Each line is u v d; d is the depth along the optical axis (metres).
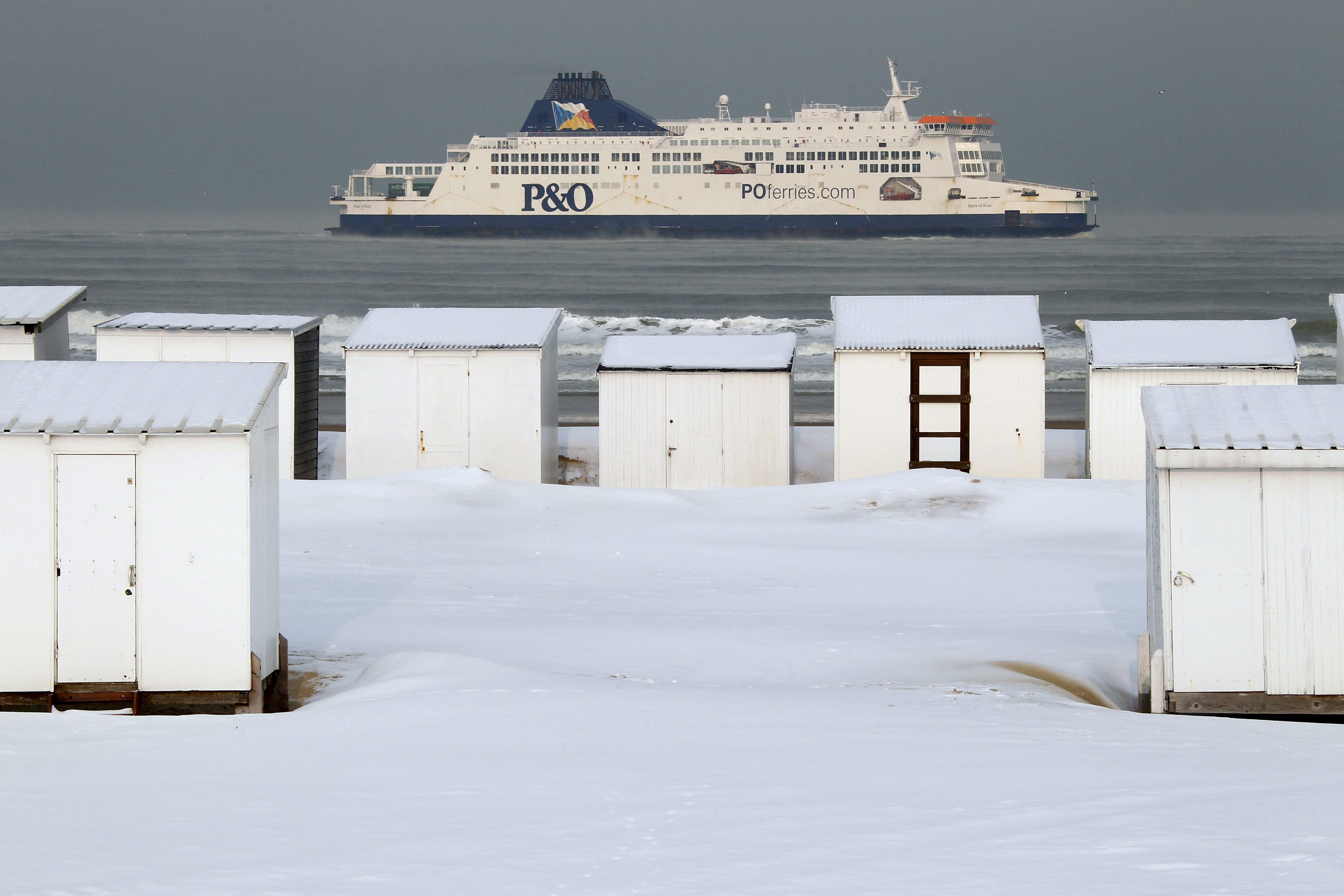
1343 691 27.61
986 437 73.25
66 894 14.54
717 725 24.61
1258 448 27.58
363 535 58.09
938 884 14.60
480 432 76.38
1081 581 48.22
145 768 21.30
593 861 15.78
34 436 27.67
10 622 27.98
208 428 27.83
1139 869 14.91
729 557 54.00
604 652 34.72
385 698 27.78
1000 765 21.02
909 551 55.66
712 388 74.69
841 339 74.50
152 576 28.08
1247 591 27.84
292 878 15.17
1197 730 24.92
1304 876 14.43
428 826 17.50
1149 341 74.94
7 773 20.84
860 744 22.83
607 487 75.19
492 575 48.94
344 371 155.38
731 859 15.79
